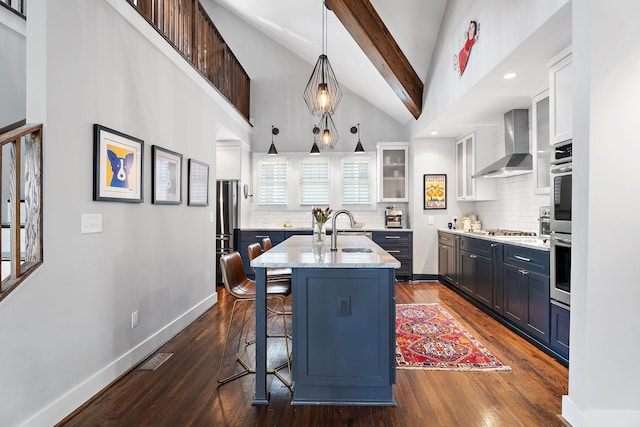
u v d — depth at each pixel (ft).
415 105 16.84
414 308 13.91
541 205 13.39
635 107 6.11
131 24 8.84
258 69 21.42
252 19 19.90
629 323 6.17
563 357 8.85
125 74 8.63
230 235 18.72
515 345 10.14
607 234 6.16
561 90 8.68
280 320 12.53
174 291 11.12
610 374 6.19
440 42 13.89
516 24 8.46
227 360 9.16
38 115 6.18
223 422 6.48
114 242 8.15
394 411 6.87
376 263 6.95
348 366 7.14
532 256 10.09
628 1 6.12
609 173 6.13
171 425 6.38
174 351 9.75
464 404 7.09
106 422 6.46
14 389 5.61
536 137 11.48
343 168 20.88
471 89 11.25
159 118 10.28
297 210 21.12
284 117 21.31
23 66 8.89
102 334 7.71
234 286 8.75
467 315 13.03
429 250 19.26
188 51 12.80
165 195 10.47
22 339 5.76
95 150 7.47
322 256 7.92
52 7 6.36
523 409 6.91
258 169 20.99
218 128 15.99
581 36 6.30
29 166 6.08
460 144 18.52
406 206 20.76
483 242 13.42
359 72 17.51
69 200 6.77
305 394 7.20
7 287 5.43
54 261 6.39
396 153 20.33
